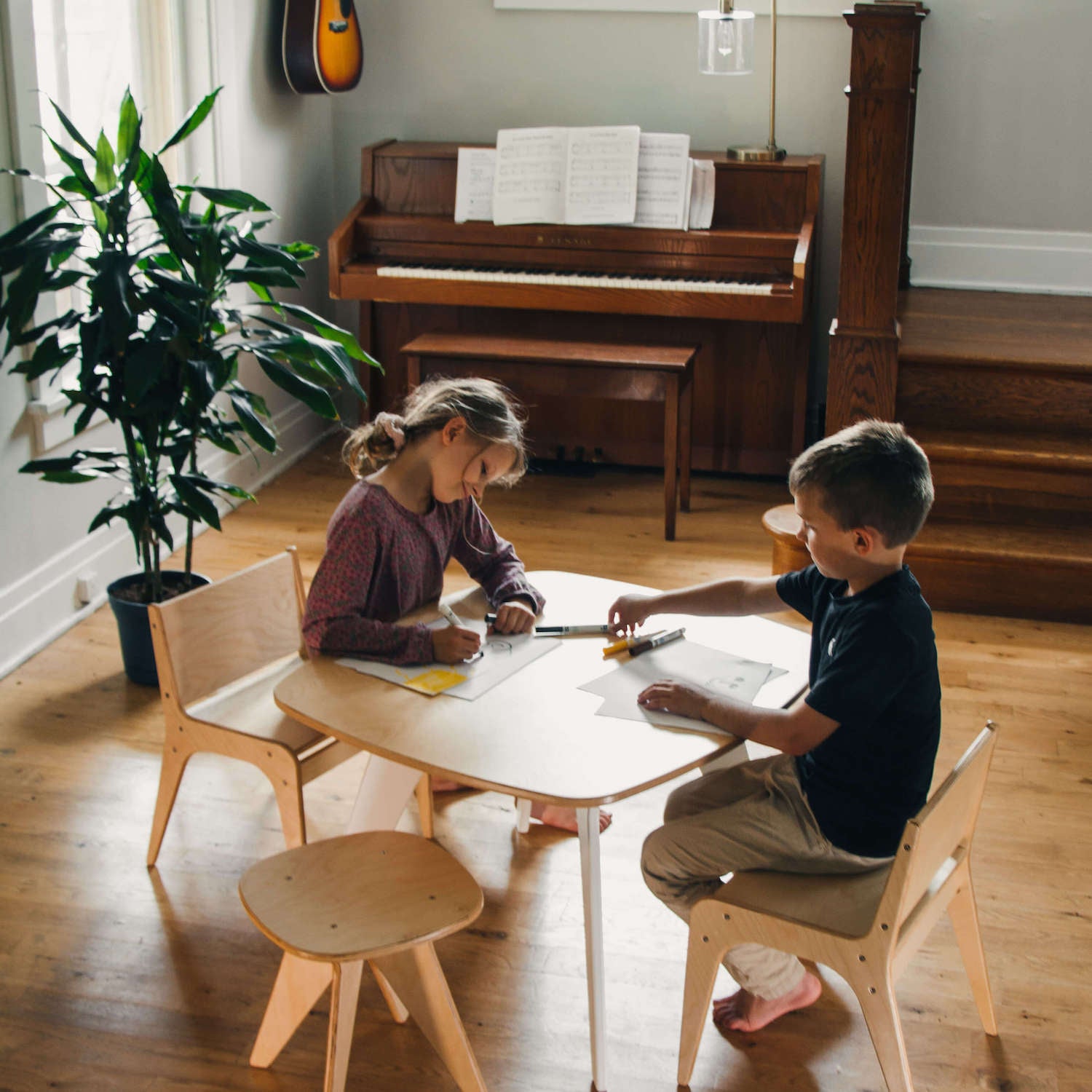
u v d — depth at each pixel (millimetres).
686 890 1944
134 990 2129
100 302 2676
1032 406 3898
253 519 4234
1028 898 2408
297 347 2953
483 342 4199
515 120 4875
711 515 4371
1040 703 3135
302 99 4695
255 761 2215
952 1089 1956
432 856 1802
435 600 2275
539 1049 2021
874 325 3684
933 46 4590
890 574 1757
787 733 1732
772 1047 2037
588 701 1885
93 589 3543
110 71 3609
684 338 4559
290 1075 1957
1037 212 4742
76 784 2729
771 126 4430
